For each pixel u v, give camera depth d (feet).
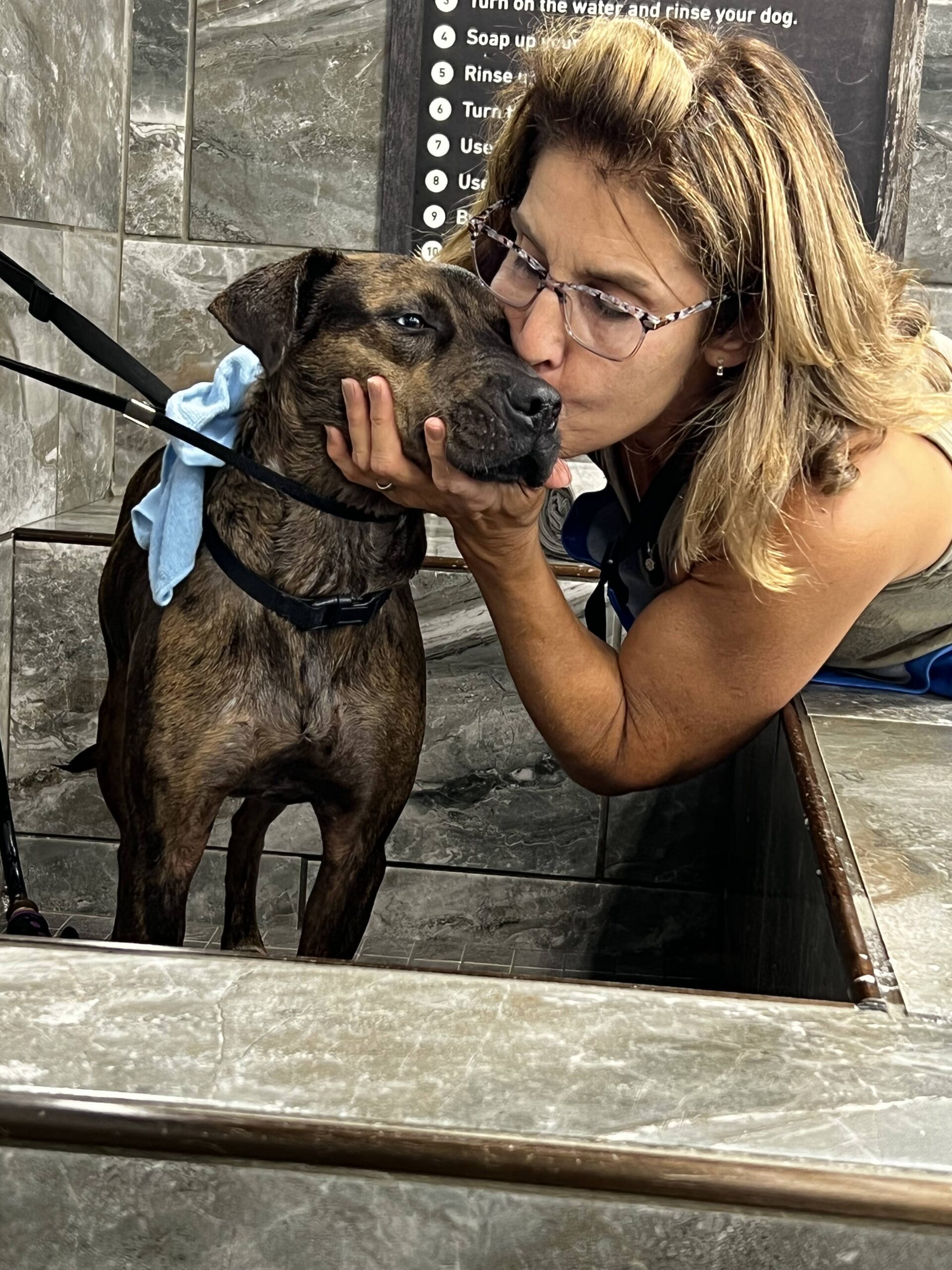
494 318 4.83
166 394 5.38
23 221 8.05
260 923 8.39
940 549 5.30
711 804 8.23
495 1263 2.58
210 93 9.78
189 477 5.29
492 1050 2.81
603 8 9.63
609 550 6.00
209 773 5.27
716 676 5.15
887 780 4.72
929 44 9.62
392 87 9.68
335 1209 2.58
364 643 5.37
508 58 9.67
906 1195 2.45
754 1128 2.58
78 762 7.48
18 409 8.15
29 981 3.01
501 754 8.21
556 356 4.71
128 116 9.82
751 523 4.65
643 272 4.53
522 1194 2.53
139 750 5.32
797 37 9.63
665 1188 2.47
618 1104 2.63
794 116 4.80
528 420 4.40
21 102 7.91
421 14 9.62
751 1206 2.49
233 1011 2.92
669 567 5.41
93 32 9.07
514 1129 2.53
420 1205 2.56
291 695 5.24
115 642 6.45
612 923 8.39
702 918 8.34
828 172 4.89
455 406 4.50
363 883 5.74
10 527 8.12
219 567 5.21
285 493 5.10
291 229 9.99
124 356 5.34
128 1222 2.62
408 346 4.70
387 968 3.15
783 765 5.53
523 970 8.16
